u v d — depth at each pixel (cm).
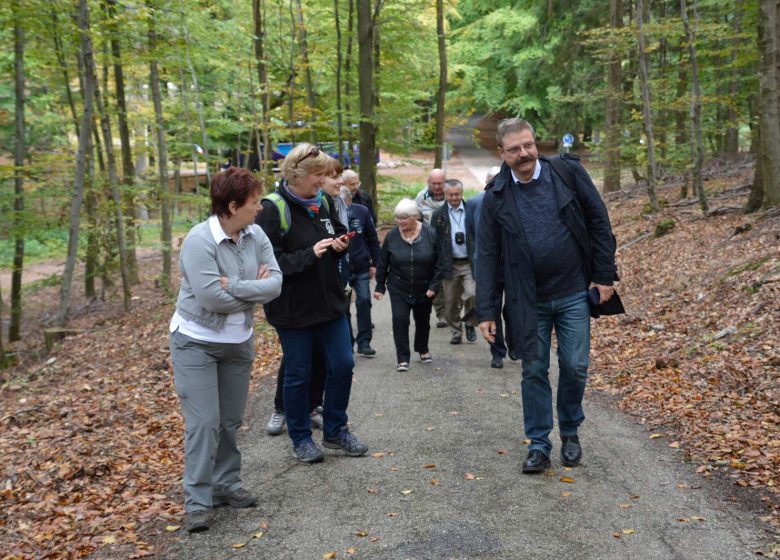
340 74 1656
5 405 798
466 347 828
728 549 331
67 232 1434
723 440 468
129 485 466
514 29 3019
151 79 1494
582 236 421
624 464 447
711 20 1393
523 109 3516
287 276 439
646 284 1001
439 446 497
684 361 661
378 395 641
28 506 441
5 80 1567
